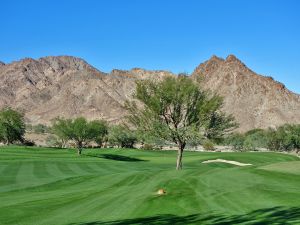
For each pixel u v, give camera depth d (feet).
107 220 48.88
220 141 135.54
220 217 47.44
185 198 61.21
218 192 65.46
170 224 44.73
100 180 100.99
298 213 47.85
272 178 80.89
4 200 71.26
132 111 136.15
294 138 427.74
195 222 45.32
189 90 127.44
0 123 338.75
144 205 57.41
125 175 105.81
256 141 457.27
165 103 130.72
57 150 290.76
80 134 264.11
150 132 132.87
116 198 65.00
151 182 83.66
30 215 53.93
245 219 45.68
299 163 103.65
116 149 336.70
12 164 158.40
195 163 217.15
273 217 46.11
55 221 49.67
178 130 130.21
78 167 161.38
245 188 68.44
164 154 304.30
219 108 130.93
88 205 60.13
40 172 131.85
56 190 86.43
